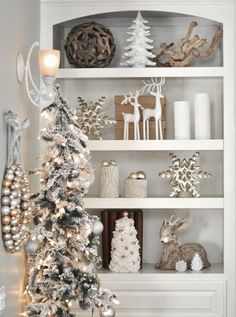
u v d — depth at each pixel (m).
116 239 2.36
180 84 2.55
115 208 2.36
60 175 1.93
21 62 2.01
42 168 1.95
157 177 2.55
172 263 2.38
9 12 1.87
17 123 1.81
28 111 2.14
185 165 2.37
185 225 2.40
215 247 2.53
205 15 2.35
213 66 2.55
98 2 2.36
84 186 1.95
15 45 1.95
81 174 1.97
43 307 1.87
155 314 2.31
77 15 2.36
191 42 2.37
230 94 2.33
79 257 1.96
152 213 2.55
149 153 2.56
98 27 2.38
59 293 1.87
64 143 1.92
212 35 2.55
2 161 1.78
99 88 2.56
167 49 2.38
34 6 2.25
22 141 2.05
